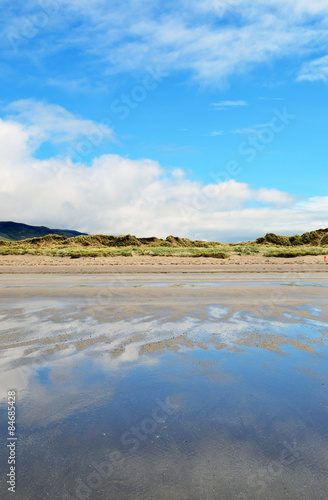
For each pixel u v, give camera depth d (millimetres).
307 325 6410
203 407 3217
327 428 2848
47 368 4246
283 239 55312
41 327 6195
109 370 4180
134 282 13148
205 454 2479
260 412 3121
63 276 15594
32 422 2941
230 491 2107
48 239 53688
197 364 4387
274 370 4195
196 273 17203
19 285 12195
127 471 2293
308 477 2236
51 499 2035
